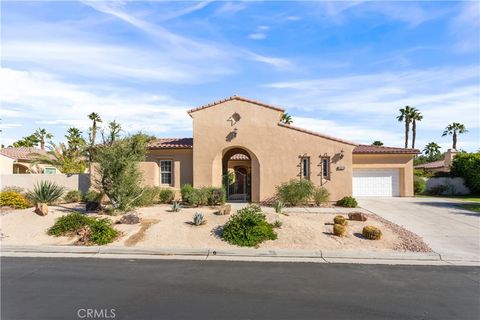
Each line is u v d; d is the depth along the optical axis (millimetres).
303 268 9664
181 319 6055
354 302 7023
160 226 13484
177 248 11398
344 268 9734
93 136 16531
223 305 6742
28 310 6441
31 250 11555
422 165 51000
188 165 24031
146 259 10555
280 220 13773
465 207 21672
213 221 14141
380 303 6996
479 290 7918
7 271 9133
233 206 20984
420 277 8938
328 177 22594
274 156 22656
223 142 22766
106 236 12164
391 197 27891
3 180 24422
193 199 19469
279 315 6277
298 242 12102
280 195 21562
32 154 32219
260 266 9820
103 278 8500
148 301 6930
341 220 14305
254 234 12188
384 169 28484
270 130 22688
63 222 13148
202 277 8641
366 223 15242
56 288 7711
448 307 6840
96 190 19703
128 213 14711
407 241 12672
